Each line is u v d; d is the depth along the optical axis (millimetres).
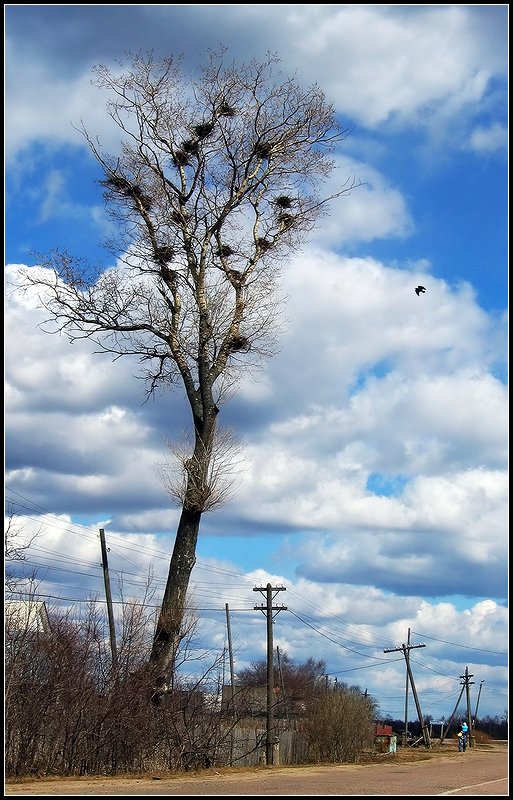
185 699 25234
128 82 28719
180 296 29078
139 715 22875
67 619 22250
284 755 36750
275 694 41719
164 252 28750
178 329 28672
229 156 29750
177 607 26000
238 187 29781
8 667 20281
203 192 29406
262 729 32844
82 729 21531
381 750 48281
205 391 28172
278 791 17484
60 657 21500
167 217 29000
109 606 35344
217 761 26094
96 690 22328
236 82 29453
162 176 29203
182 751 24828
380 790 18141
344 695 39750
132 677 23078
